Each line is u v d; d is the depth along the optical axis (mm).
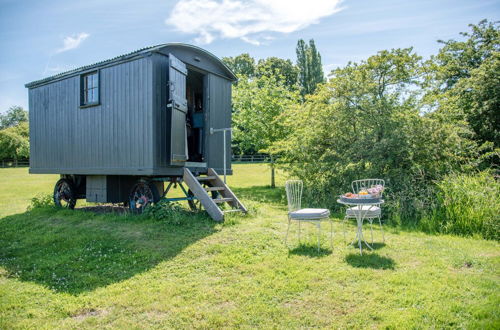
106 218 6562
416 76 8242
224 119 8297
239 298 2984
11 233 5883
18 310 2904
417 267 3707
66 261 4203
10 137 41812
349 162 7992
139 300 2990
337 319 2570
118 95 6898
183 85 6836
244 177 18781
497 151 8312
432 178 7457
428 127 7492
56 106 8336
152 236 5152
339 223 6285
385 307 2740
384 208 6980
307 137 9344
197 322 2576
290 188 4930
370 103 8359
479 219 5387
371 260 3943
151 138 6281
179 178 7074
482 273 3518
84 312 2842
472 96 11711
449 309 2646
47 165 8602
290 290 3113
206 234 5191
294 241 4883
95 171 7363
